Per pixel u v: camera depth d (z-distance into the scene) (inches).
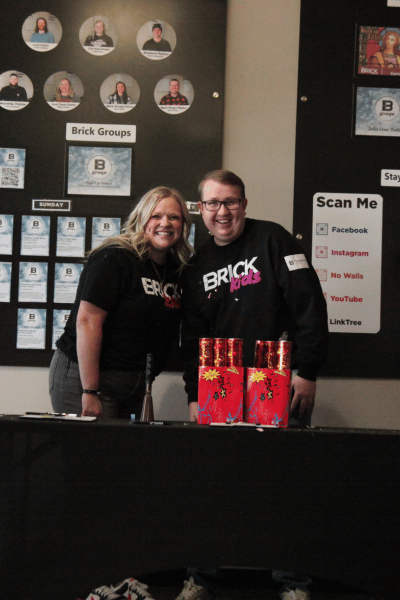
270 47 94.7
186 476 46.6
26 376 92.4
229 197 73.4
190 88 93.9
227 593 66.1
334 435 46.6
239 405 51.9
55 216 93.3
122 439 46.9
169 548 46.3
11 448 47.1
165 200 74.0
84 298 69.2
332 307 93.4
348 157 94.1
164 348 76.5
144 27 93.9
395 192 94.0
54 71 93.6
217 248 78.3
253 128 95.0
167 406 92.7
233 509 46.4
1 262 92.8
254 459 46.7
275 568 46.0
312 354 70.7
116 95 93.8
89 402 67.6
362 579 45.9
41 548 46.4
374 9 94.6
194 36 94.0
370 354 93.0
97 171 93.5
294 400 71.0
